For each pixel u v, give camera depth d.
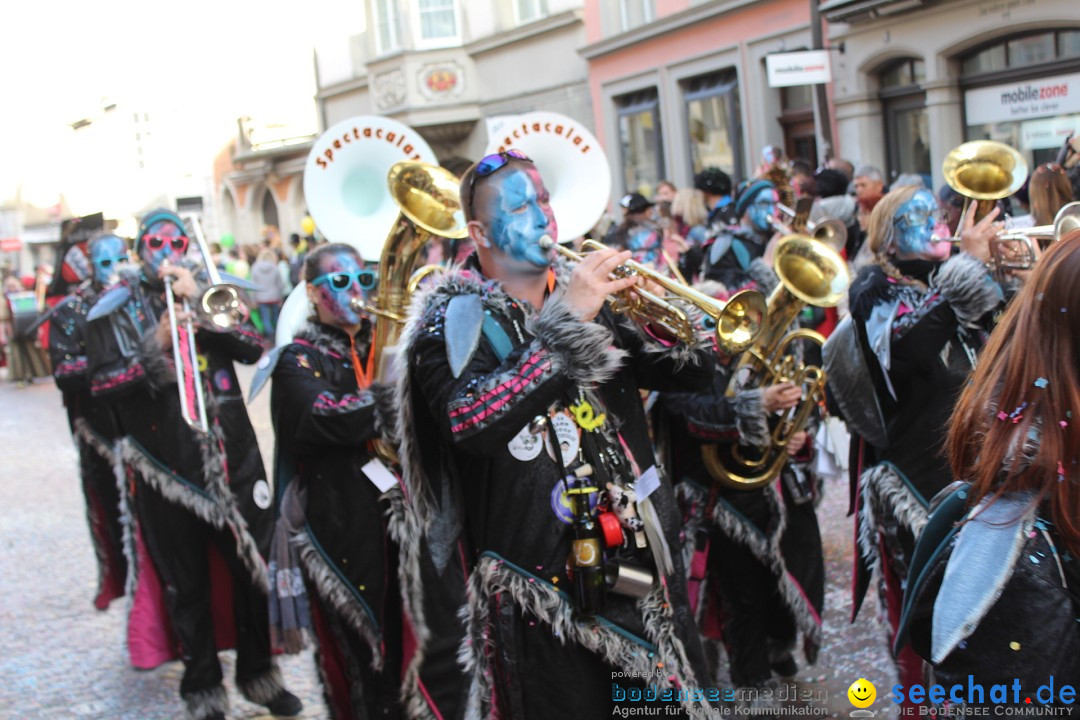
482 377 2.34
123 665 4.79
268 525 4.27
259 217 29.73
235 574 4.17
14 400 14.75
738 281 4.91
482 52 19.69
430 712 3.44
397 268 3.40
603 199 4.14
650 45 15.62
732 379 3.67
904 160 11.70
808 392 3.68
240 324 4.35
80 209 34.28
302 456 3.54
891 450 3.33
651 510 2.43
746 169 14.26
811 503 3.95
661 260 4.77
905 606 1.68
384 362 3.40
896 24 11.05
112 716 4.29
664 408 3.93
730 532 3.79
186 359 4.10
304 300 3.86
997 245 3.19
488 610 2.45
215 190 32.44
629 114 16.62
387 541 3.44
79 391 5.42
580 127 4.16
